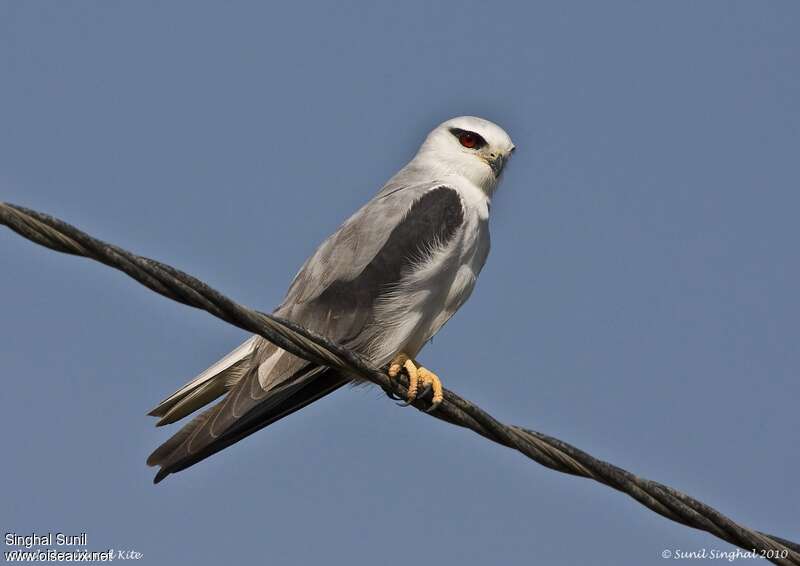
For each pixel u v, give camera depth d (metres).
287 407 10.40
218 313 7.80
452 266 11.15
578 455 8.76
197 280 7.55
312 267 11.33
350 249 11.15
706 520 8.80
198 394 10.39
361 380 10.80
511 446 8.91
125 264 7.25
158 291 7.43
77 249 7.03
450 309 11.36
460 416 8.95
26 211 6.84
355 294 10.94
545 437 8.82
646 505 8.80
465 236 11.27
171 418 10.41
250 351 10.37
